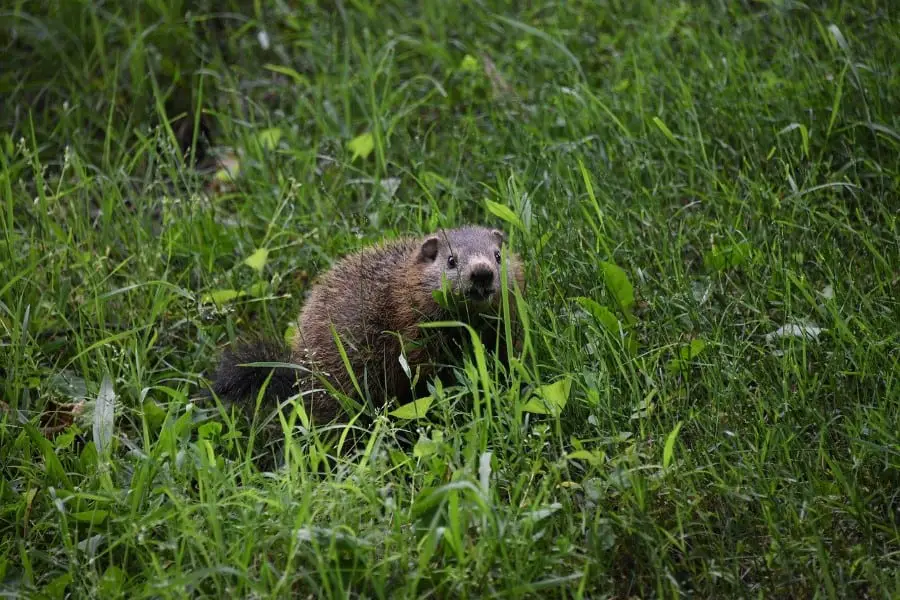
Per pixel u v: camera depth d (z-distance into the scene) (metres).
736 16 14.48
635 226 11.50
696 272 11.25
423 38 15.88
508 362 9.73
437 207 11.66
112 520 8.15
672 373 9.40
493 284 9.86
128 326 11.49
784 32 13.83
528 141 12.86
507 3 16.36
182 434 9.05
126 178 12.74
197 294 11.62
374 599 7.49
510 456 8.73
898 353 9.22
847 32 13.35
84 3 15.77
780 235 10.51
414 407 8.94
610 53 15.08
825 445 8.55
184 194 13.66
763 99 12.64
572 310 10.41
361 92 14.59
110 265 12.10
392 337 10.33
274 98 15.51
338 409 10.24
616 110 13.16
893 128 11.85
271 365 9.47
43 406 10.03
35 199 12.52
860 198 11.66
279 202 12.65
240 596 7.45
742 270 10.86
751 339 10.08
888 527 7.80
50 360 10.70
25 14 15.62
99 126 14.38
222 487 8.36
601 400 9.02
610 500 8.16
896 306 9.57
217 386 10.21
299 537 7.36
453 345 10.25
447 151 13.58
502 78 14.54
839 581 7.38
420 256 10.40
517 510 7.87
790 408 8.78
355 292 10.56
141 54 14.77
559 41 14.78
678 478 8.20
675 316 10.13
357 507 8.06
